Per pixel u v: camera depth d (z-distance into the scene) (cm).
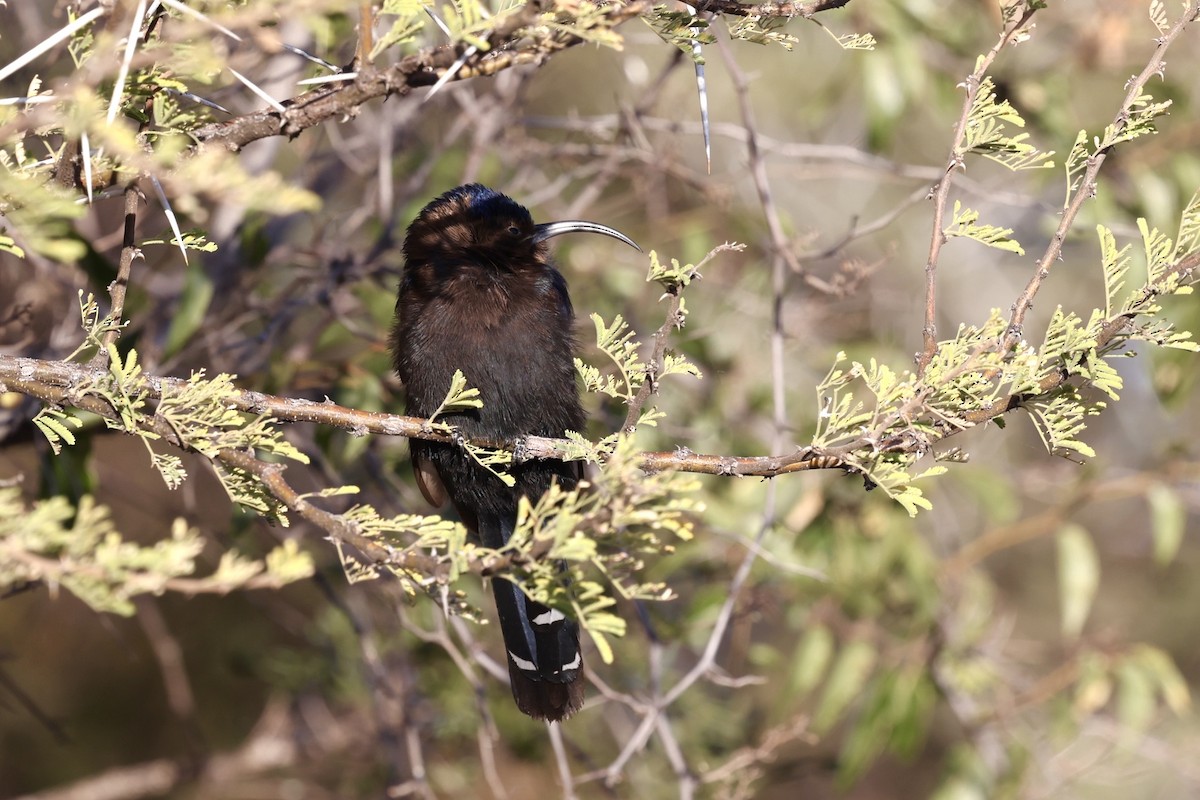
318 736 1295
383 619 1195
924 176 1134
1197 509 1362
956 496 1598
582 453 566
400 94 532
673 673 1190
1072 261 1630
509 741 1192
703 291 1203
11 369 542
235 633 1513
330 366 1005
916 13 1156
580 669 663
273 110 538
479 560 492
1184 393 1102
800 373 1227
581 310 1156
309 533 1032
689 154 1554
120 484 1217
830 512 1127
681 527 468
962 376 561
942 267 1611
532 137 1355
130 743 1486
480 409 779
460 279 791
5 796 1435
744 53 1575
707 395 1130
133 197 546
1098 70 1227
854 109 1586
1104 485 1178
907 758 1130
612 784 887
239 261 1052
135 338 939
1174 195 1163
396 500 1048
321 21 446
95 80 433
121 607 428
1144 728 1173
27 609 1470
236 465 543
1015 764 1153
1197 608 1806
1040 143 1209
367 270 1047
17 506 435
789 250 977
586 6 492
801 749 1630
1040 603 1762
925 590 1130
